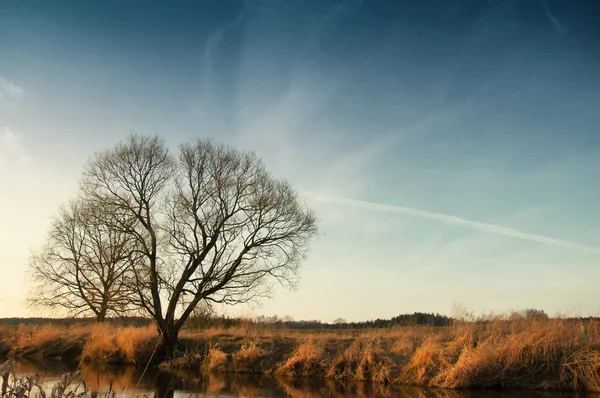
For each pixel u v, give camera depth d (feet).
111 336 97.45
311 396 58.80
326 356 78.64
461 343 71.10
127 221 94.22
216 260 95.25
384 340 83.92
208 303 95.20
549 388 59.82
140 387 64.49
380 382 69.10
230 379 73.51
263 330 105.40
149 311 91.91
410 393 60.23
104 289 97.60
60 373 74.23
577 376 59.67
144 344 92.94
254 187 97.60
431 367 67.67
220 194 95.30
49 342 104.99
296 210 99.40
